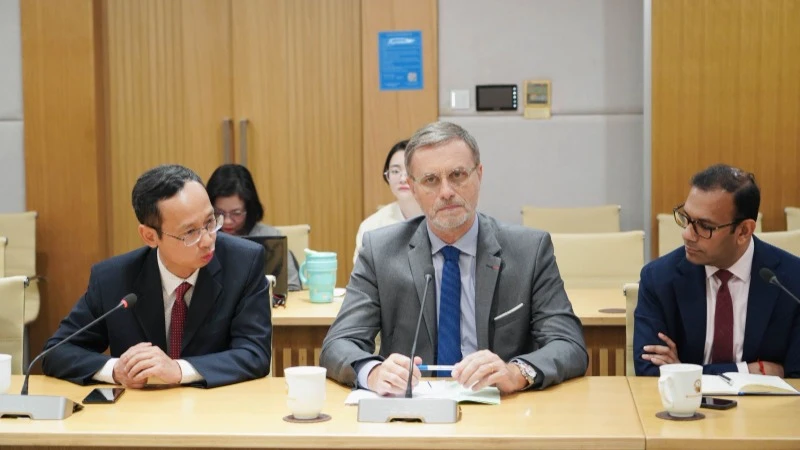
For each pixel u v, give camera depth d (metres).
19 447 1.96
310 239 5.66
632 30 5.40
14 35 5.48
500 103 5.46
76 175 5.51
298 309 3.55
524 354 2.45
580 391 2.19
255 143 5.64
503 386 2.13
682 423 1.88
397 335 2.48
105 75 5.62
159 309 2.47
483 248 2.46
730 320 2.50
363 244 2.58
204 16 5.60
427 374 2.43
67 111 5.49
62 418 1.98
